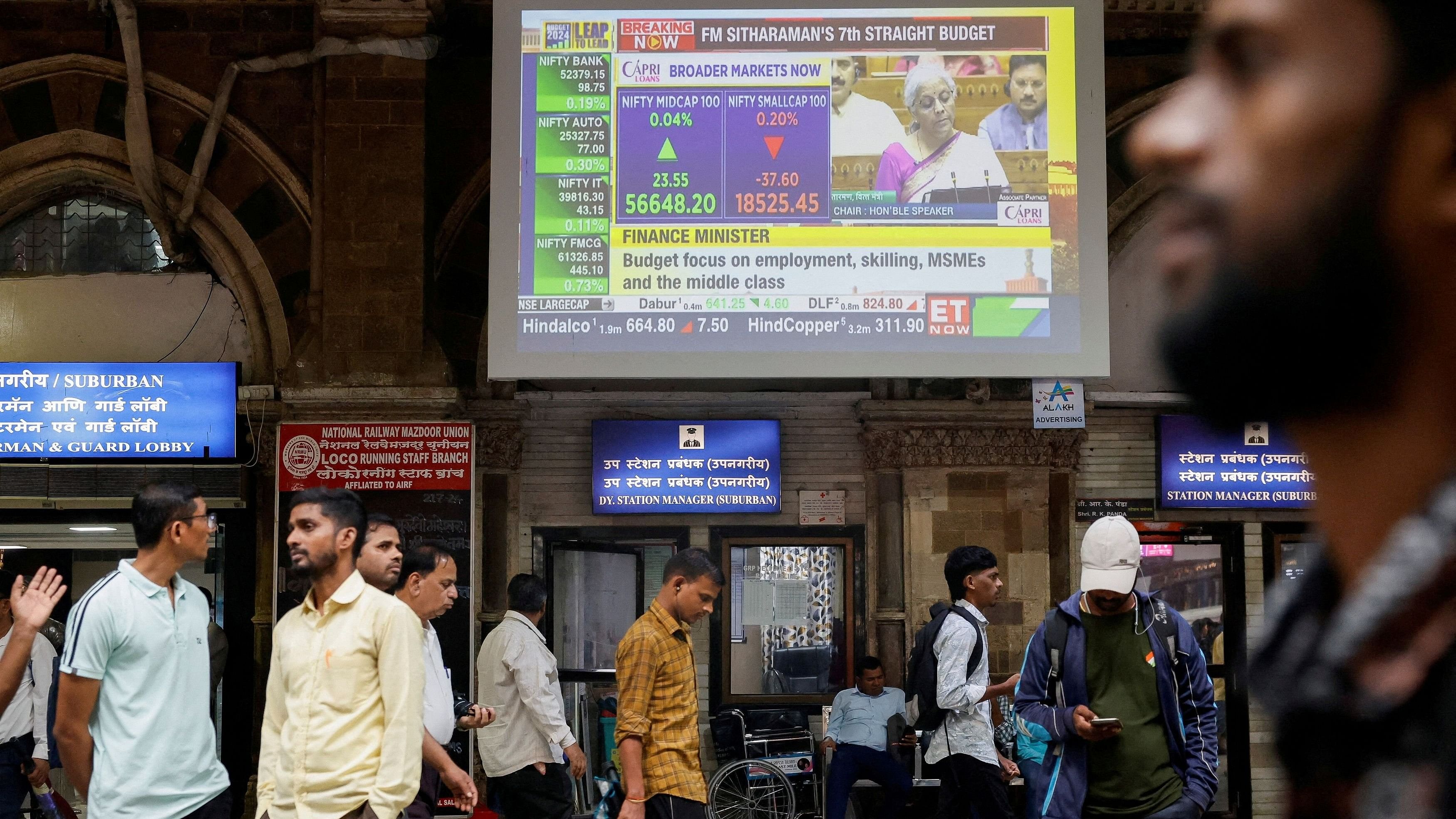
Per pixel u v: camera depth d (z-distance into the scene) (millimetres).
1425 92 276
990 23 10008
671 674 5562
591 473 11109
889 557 11031
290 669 4352
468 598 10250
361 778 4246
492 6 11078
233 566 10672
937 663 7293
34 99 11062
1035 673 4863
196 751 4711
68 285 11164
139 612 4594
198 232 11000
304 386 10461
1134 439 11234
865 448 11156
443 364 10531
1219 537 11164
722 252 9828
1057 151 9906
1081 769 4699
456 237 11070
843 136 9922
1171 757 4703
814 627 11102
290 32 11094
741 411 11195
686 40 9977
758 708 10945
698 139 9914
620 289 9812
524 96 9930
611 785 10523
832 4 10000
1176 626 4762
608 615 11047
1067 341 9797
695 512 11047
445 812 10008
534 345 9781
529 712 6969
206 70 11062
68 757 4566
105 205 11352
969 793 7352
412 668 4320
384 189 10656
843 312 9805
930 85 9961
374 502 10305
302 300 10953
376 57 10750
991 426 11070
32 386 10500
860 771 9273
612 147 9906
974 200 9875
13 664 4891
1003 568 10961
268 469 10711
